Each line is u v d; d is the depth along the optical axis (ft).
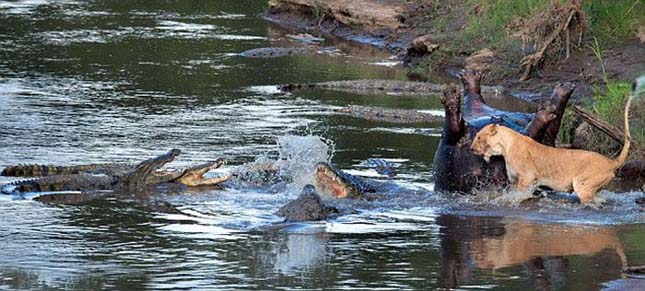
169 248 91.35
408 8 228.02
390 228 97.86
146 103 161.48
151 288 80.84
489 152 105.91
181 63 198.80
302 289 80.64
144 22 253.65
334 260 87.92
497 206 104.99
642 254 88.89
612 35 173.17
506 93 168.14
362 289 80.74
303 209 101.24
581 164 104.01
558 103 108.47
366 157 126.52
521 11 190.70
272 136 138.31
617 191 111.65
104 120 147.74
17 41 221.87
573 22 173.47
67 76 183.93
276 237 94.94
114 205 105.60
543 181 105.19
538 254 89.25
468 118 114.83
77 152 127.75
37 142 133.08
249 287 81.10
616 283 81.15
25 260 87.81
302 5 251.60
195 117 150.82
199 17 262.88
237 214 102.63
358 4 233.35
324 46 220.64
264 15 263.29
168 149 130.00
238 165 121.29
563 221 99.96
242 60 203.51
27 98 163.32
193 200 107.65
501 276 83.56
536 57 170.60
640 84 104.68
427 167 122.21
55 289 80.48
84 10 274.57
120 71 189.98
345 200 107.14
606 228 97.45
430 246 91.97
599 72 164.66
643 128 127.44
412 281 82.53
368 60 205.36
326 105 161.58
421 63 194.29
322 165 108.68
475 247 91.56
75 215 101.81
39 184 110.63
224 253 89.92
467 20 206.69
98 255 89.25
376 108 155.94
